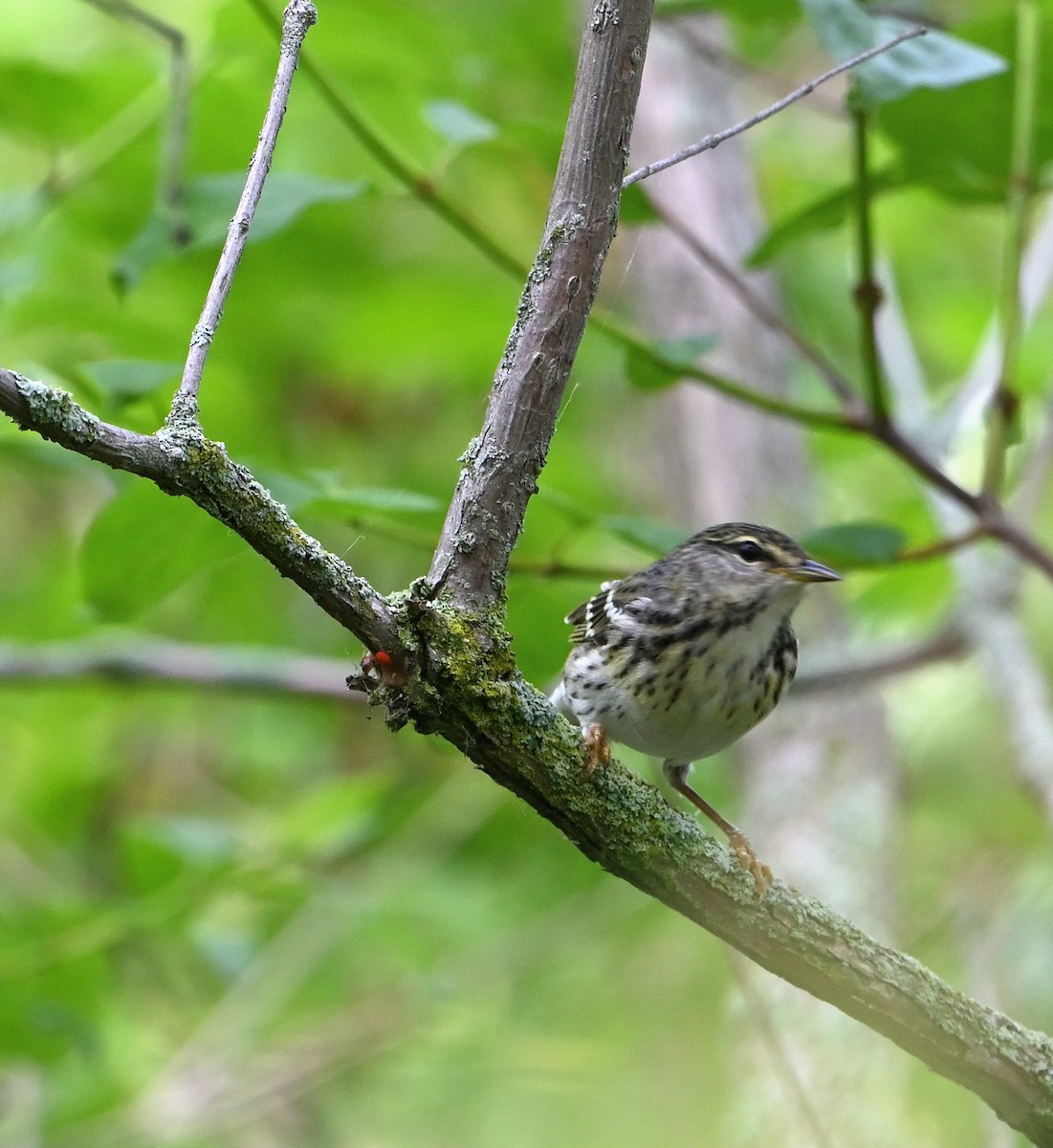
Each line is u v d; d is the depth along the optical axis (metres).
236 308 14.81
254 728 16.22
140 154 12.41
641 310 13.20
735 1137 10.45
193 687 12.46
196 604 15.71
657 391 9.51
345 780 14.48
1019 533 9.28
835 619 12.53
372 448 15.81
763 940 5.75
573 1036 13.53
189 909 11.88
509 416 5.37
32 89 11.82
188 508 7.89
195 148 13.09
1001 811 14.45
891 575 14.84
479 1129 12.75
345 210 13.95
